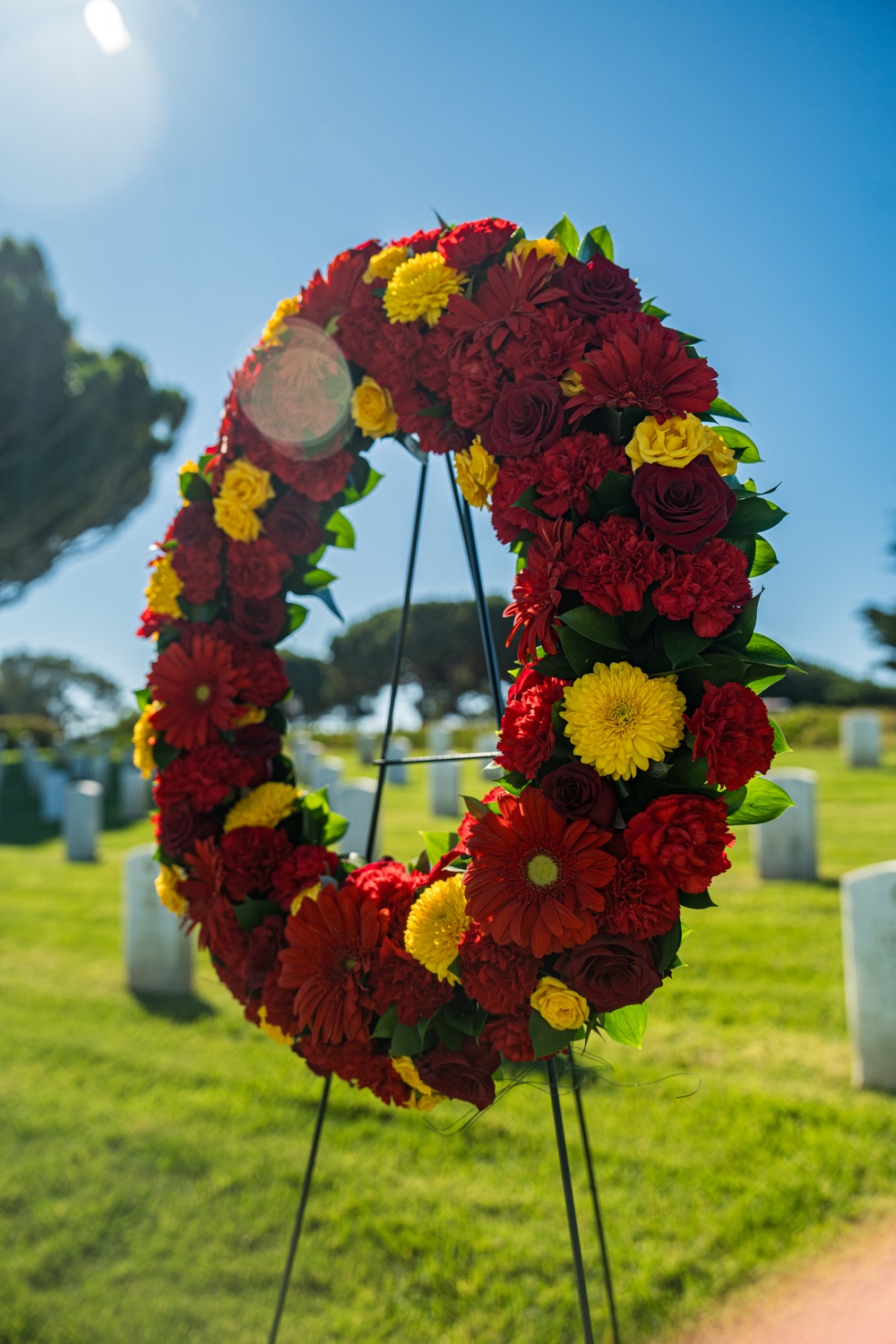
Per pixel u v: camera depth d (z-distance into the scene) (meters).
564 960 1.68
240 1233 3.26
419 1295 2.93
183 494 2.45
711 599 1.54
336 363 2.20
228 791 2.35
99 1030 5.26
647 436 1.63
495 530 1.81
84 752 26.22
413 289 1.96
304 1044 2.13
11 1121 4.09
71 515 23.16
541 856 1.63
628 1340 2.70
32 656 61.41
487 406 1.83
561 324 1.76
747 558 1.70
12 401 20.66
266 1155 3.76
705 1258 3.01
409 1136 3.89
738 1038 4.79
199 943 2.38
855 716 17.25
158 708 2.48
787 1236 3.09
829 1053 4.55
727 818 1.65
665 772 1.60
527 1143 3.78
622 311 1.79
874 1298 2.73
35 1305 2.90
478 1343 2.71
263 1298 2.94
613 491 1.65
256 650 2.42
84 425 21.89
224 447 2.40
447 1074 1.92
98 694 62.53
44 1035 5.17
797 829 8.18
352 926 1.98
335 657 43.56
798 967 5.80
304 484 2.28
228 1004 5.68
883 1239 3.02
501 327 1.81
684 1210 3.26
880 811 12.14
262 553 2.34
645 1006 1.84
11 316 20.30
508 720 1.69
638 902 1.59
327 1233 3.25
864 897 4.20
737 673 1.58
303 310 2.25
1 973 6.45
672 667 1.56
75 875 10.34
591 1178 2.26
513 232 1.95
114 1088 4.44
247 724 2.44
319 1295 2.96
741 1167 3.51
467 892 1.67
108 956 6.83
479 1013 1.84
